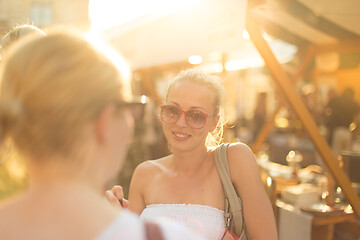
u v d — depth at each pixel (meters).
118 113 0.60
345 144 5.62
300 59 6.11
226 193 1.54
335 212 2.76
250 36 2.64
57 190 0.56
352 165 3.24
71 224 0.54
